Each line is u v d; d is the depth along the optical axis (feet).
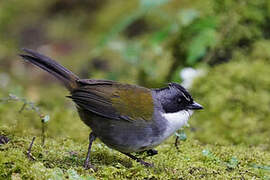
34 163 26.03
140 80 50.16
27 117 37.86
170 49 51.11
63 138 33.83
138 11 51.42
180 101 28.50
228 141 37.22
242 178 27.48
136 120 27.30
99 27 64.49
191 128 39.29
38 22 67.72
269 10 50.06
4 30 66.13
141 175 26.48
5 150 27.58
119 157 29.89
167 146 32.99
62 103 45.80
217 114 41.24
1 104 40.57
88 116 28.43
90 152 30.01
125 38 58.08
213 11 50.26
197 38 47.65
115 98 27.66
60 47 62.59
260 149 35.09
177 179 26.73
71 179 24.48
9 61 60.54
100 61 57.16
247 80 44.06
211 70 46.19
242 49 49.11
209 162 29.91
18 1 71.31
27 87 53.88
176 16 52.49
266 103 41.88
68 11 70.13
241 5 49.83
